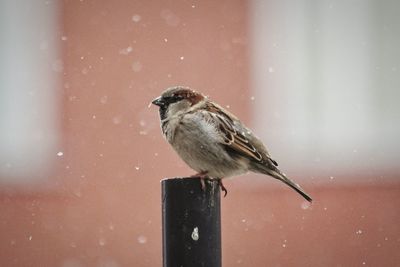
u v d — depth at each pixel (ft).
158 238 48.26
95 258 48.24
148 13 50.67
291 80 51.37
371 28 52.75
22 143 50.21
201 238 19.26
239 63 50.67
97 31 50.67
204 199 19.42
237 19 50.85
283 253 47.52
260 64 51.03
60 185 49.16
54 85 50.85
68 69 50.78
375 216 48.49
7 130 50.52
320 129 51.39
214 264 19.29
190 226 19.29
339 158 50.14
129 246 48.24
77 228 48.49
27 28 51.47
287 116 50.88
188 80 50.49
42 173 49.49
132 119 50.03
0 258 48.08
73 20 50.96
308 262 47.39
